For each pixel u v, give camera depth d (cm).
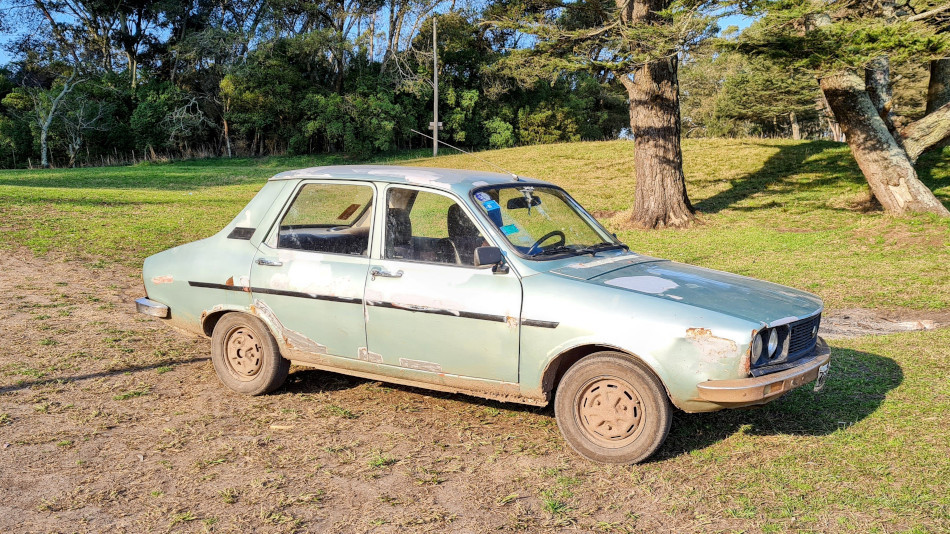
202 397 558
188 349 693
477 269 468
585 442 442
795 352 445
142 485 409
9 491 399
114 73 6053
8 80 6288
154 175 3528
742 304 434
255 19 5975
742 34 1334
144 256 1256
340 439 478
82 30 6291
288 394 567
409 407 539
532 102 6288
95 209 1845
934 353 669
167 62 6384
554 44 1575
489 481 416
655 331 414
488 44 3606
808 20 1469
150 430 491
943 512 370
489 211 487
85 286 995
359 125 5438
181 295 582
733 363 402
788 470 425
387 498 394
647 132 1833
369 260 505
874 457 438
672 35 1383
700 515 374
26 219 1562
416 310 476
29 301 881
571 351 450
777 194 2173
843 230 1638
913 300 1023
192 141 6031
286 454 453
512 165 3150
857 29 1253
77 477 418
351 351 510
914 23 1261
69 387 576
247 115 5528
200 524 365
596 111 6875
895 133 1788
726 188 2327
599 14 1817
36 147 5347
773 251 1461
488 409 536
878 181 1703
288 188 553
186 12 6288
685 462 439
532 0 1708
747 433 483
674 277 479
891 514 370
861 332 854
